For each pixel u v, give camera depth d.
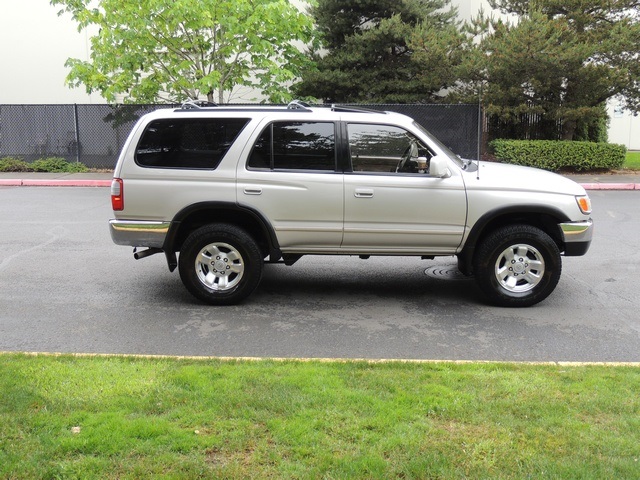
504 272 6.76
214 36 18.91
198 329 6.07
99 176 18.66
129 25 17.89
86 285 7.60
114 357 5.00
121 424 3.69
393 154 6.62
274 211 6.55
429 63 20.11
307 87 22.31
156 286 7.58
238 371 4.61
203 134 6.55
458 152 19.39
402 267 8.62
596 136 22.52
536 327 6.16
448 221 6.59
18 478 3.17
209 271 6.78
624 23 18.47
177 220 6.56
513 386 4.36
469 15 24.47
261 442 3.53
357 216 6.56
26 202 14.05
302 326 6.18
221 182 6.51
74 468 3.25
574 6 19.42
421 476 3.21
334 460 3.33
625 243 10.03
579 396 4.19
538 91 19.52
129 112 20.11
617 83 18.81
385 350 5.52
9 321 6.26
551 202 6.56
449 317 6.48
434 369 4.73
